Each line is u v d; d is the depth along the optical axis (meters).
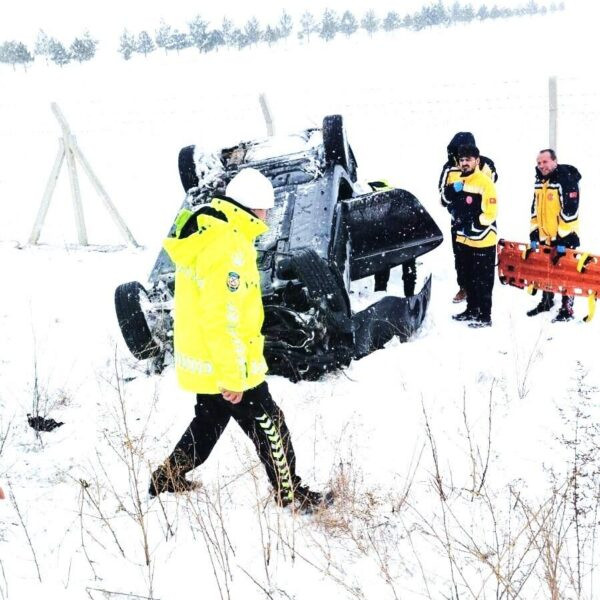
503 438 3.69
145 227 9.72
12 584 2.75
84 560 2.89
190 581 2.74
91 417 4.31
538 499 3.13
